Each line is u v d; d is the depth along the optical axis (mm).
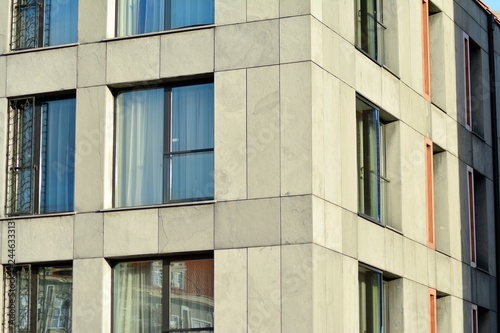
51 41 43906
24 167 43344
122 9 43156
